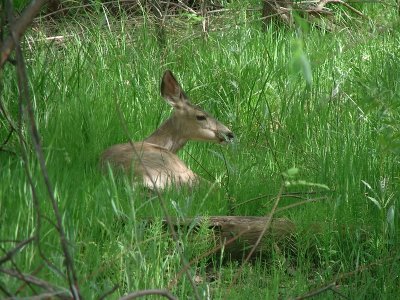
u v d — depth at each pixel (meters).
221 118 14.84
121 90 14.79
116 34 18.05
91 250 9.00
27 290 7.34
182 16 19.52
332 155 12.51
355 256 10.14
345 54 17.27
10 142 11.77
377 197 10.69
